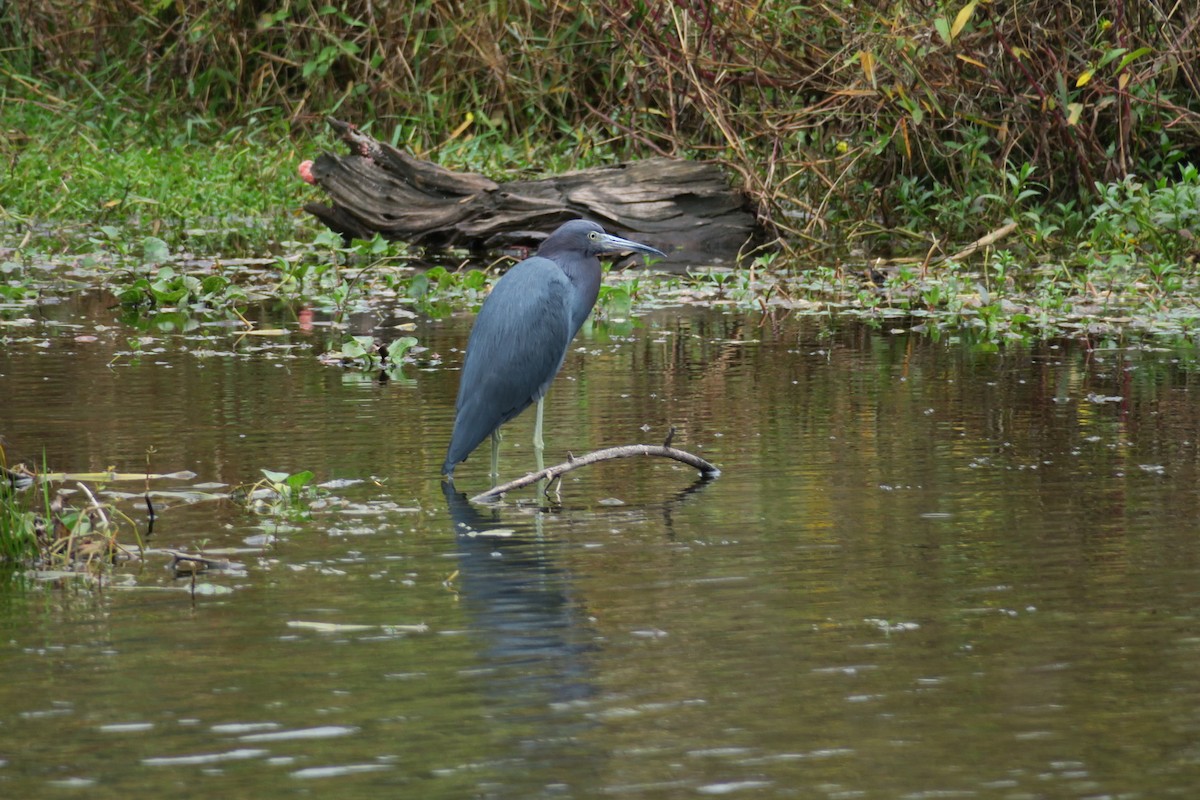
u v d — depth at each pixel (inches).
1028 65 856.3
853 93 797.2
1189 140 884.6
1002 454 404.8
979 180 863.1
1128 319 626.5
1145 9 850.1
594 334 604.1
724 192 844.0
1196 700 241.1
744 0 885.2
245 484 375.6
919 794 211.5
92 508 323.3
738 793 211.6
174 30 1202.0
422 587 298.7
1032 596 292.0
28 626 276.4
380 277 751.7
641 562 314.8
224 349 564.4
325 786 213.8
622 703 241.3
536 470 395.9
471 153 979.9
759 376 513.3
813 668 255.4
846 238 861.8
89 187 962.1
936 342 581.9
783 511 353.4
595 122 1035.9
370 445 417.4
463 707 239.9
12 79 1187.3
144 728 232.2
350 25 1114.1
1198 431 428.8
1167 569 307.4
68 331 601.0
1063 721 234.1
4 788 213.0
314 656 261.0
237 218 959.6
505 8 1061.1
